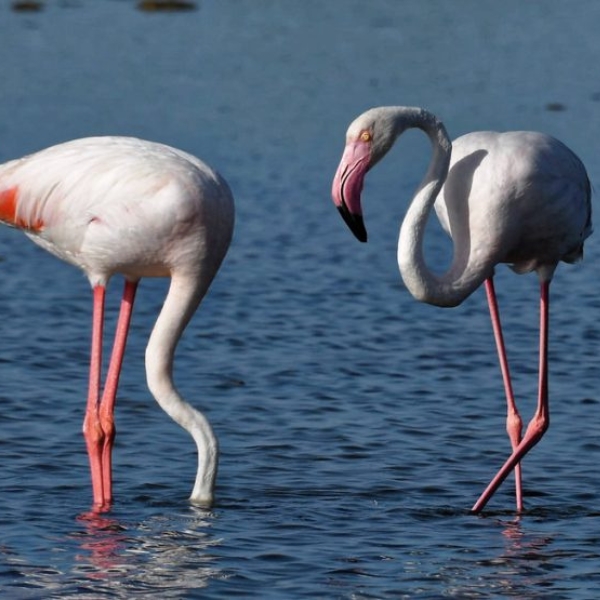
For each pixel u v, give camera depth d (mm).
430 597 8273
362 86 37656
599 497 10562
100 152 10039
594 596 8328
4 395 12977
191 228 9906
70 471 10945
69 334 15531
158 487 10602
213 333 15773
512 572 8750
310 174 26562
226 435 12055
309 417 12641
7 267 19047
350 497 10469
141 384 13617
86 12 52938
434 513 10109
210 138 30125
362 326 16328
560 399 13383
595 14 53719
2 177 10328
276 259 19938
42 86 36844
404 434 12188
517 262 10695
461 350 15250
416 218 9891
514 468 10695
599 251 20781
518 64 41844
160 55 43344
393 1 57719
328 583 8484
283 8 55375
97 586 8359
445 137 9891
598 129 30938
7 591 8250
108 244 9945
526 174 10078
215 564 8812
